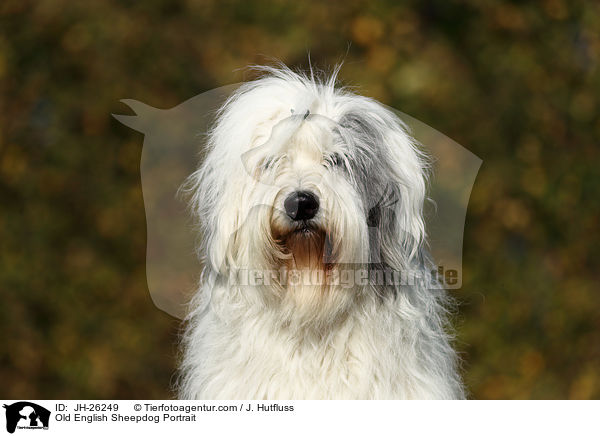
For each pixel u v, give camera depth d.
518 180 11.69
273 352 5.76
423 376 5.92
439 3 12.08
